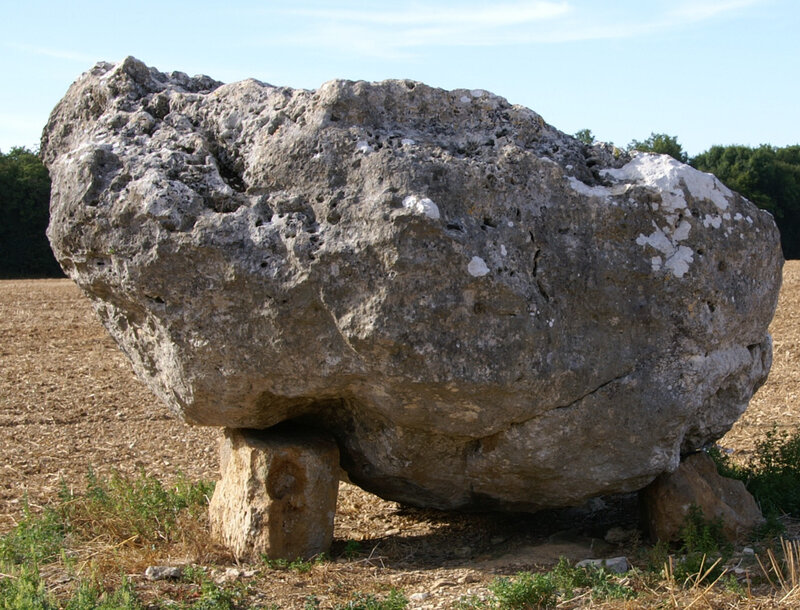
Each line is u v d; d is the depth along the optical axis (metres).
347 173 4.34
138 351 4.96
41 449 8.14
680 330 4.56
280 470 4.90
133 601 4.22
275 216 4.38
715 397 5.00
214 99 4.94
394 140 4.45
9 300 21.62
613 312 4.45
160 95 5.05
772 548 4.75
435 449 4.84
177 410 4.90
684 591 4.21
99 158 4.66
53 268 39.12
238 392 4.56
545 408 4.45
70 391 10.82
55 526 5.57
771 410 8.91
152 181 4.44
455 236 4.12
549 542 5.20
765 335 5.19
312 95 4.63
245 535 4.89
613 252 4.43
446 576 4.69
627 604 4.04
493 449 4.66
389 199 4.14
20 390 10.90
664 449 4.68
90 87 5.20
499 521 5.71
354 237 4.18
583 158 4.81
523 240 4.32
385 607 4.07
